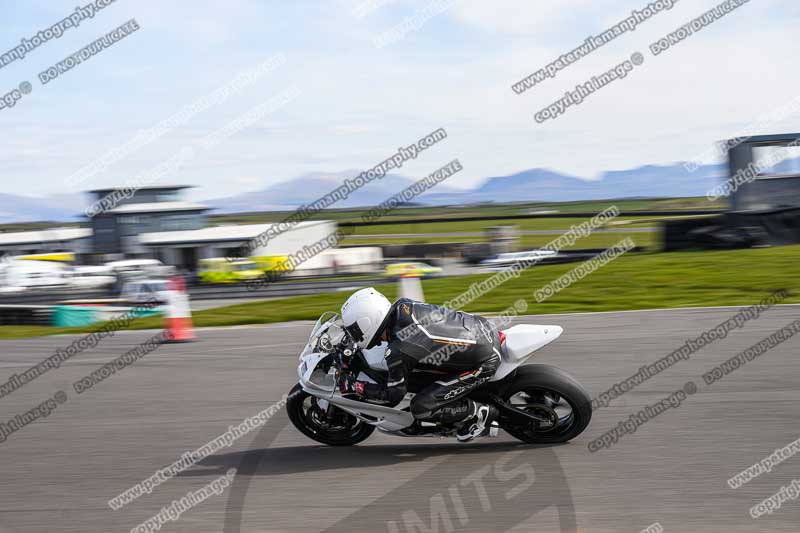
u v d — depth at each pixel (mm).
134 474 4824
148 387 7469
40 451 5445
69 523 4039
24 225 99375
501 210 143500
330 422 5273
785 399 5883
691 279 13266
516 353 4922
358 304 4992
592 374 7078
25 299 26156
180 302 10586
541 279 15227
